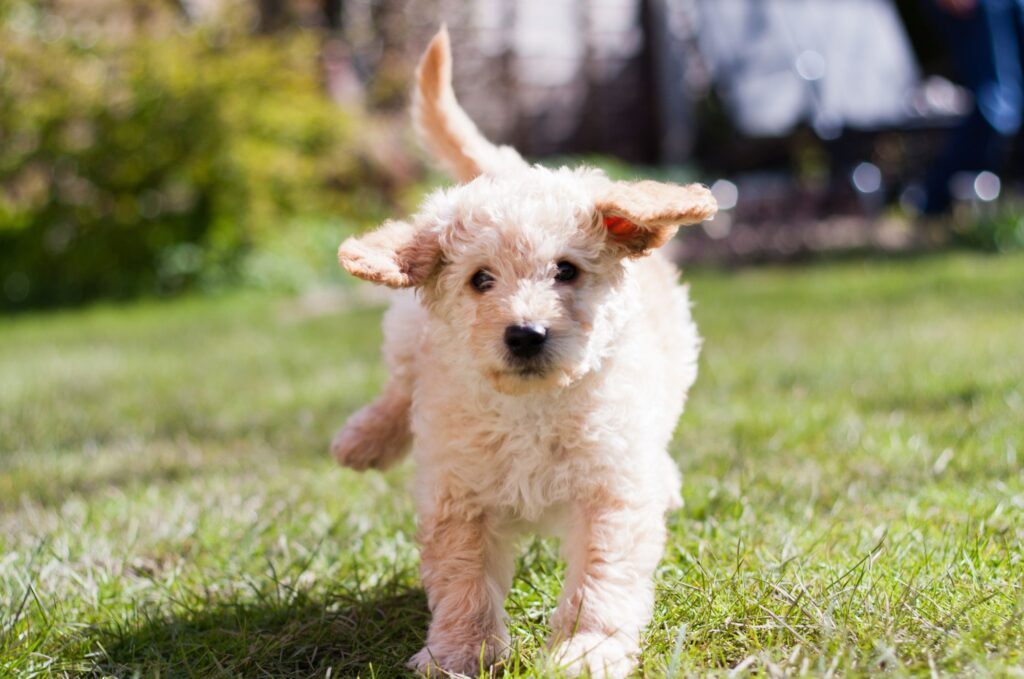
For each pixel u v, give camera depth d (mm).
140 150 13625
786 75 16562
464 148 4020
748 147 18125
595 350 2969
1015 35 12734
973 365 6137
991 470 4102
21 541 3902
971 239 12922
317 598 3354
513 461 2982
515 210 3018
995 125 12898
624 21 18250
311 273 13812
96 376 7848
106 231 13656
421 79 4039
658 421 3180
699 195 2959
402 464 4738
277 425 5969
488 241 3010
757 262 13508
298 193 14203
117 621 3201
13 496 4637
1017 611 2723
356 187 14836
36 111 13617
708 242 15031
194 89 13602
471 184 3238
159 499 4418
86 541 3859
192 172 13586
